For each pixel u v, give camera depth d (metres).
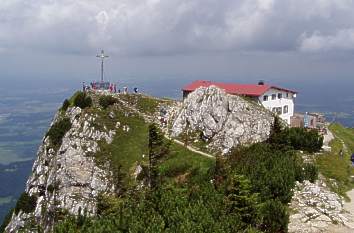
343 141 88.25
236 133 86.31
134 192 60.84
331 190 59.06
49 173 86.50
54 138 91.00
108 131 89.50
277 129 75.75
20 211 84.88
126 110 96.31
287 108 106.44
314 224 46.78
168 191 47.41
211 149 84.62
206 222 38.53
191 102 92.88
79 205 78.19
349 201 56.72
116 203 56.56
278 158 61.66
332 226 46.88
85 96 98.25
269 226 43.44
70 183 82.19
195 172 72.81
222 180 50.41
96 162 83.94
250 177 53.53
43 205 82.50
